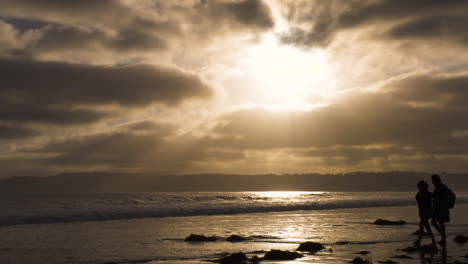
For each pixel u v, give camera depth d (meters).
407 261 8.64
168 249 10.77
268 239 12.88
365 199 41.47
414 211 27.36
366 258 8.44
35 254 10.07
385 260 8.79
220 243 12.04
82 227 16.67
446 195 11.12
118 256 9.74
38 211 22.16
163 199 36.69
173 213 23.19
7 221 18.19
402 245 11.41
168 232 14.96
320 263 8.49
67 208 25.00
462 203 37.28
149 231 15.27
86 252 10.31
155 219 20.58
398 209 29.59
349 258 9.12
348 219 20.64
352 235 13.87
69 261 9.09
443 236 11.11
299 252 10.02
